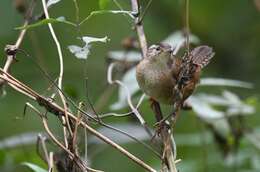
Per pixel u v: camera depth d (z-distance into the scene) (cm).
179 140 1130
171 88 880
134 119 1091
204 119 1052
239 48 1541
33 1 917
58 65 1468
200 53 914
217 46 1540
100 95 1353
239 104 1062
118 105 1003
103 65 1455
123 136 1075
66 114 766
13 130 1339
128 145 1322
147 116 1284
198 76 868
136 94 1172
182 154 1180
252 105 1078
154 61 884
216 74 1520
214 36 1545
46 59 1468
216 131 1048
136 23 873
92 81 1434
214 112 1025
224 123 1052
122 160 1317
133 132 1076
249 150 1120
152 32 1530
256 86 1479
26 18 906
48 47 1477
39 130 1336
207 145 1139
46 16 820
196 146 1182
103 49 1486
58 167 788
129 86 1013
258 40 1543
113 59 1070
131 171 1302
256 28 1541
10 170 1021
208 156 1140
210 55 916
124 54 1070
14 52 789
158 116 893
